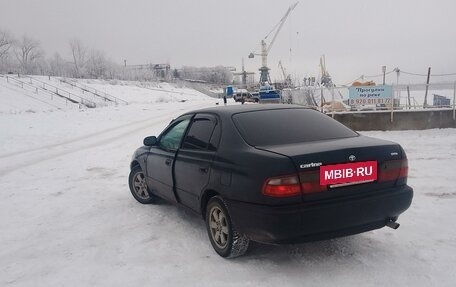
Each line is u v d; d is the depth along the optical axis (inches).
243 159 158.4
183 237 199.0
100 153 510.3
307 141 168.1
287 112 192.4
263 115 185.9
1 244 203.3
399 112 566.3
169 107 1696.6
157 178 231.0
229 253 167.8
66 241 203.0
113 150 532.1
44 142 649.0
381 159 158.6
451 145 417.1
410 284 142.9
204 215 187.2
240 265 164.7
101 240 201.6
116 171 384.2
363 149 156.3
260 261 167.0
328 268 157.9
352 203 150.0
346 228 151.8
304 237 146.6
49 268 172.7
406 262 159.8
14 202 284.8
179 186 204.5
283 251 175.3
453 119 553.6
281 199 144.5
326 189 148.9
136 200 271.1
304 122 184.2
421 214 212.5
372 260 163.0
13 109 1861.5
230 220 164.1
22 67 3646.7
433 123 558.9
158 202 264.5
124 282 156.3
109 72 4276.6
